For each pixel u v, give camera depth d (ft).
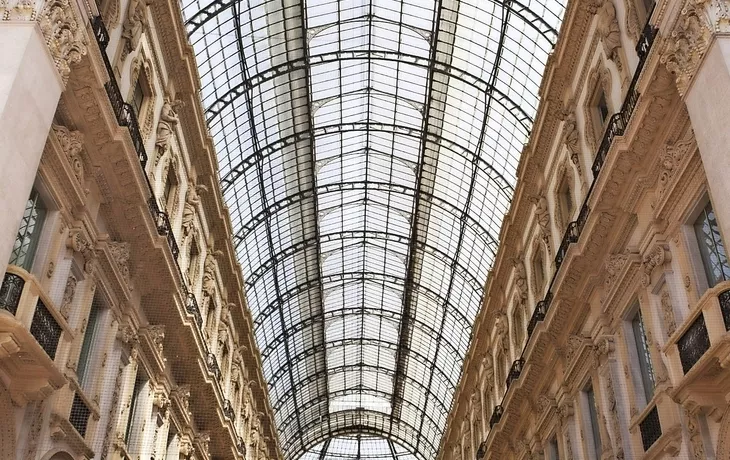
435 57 99.14
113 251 53.52
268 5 89.76
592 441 62.44
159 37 63.82
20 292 36.42
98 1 51.01
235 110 100.63
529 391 79.82
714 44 34.83
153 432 66.13
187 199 75.92
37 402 41.86
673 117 44.73
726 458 37.83
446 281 147.43
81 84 44.16
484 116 103.09
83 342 51.85
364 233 143.95
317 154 121.08
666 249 46.91
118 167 50.49
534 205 81.76
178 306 66.44
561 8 79.77
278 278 146.92
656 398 45.96
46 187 43.91
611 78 55.98
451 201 126.21
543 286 78.54
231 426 94.53
